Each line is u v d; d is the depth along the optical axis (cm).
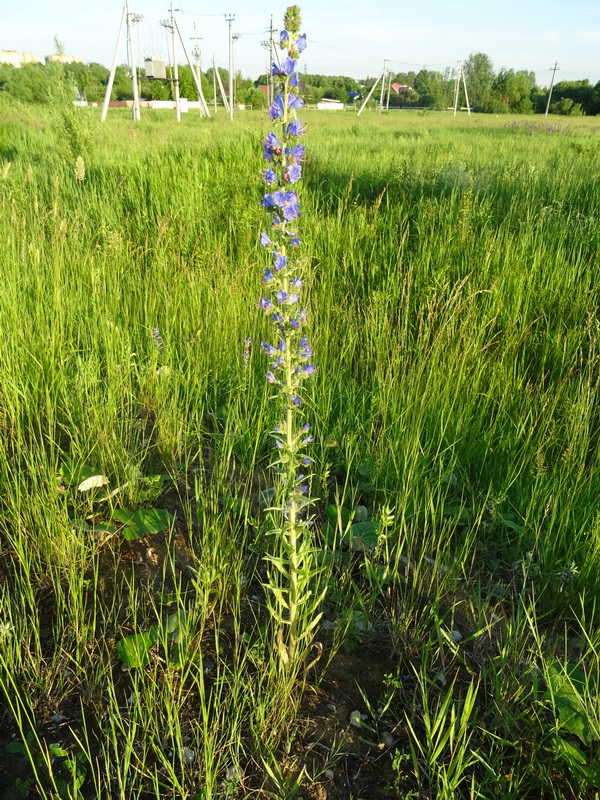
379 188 835
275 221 206
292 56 194
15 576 248
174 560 285
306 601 247
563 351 425
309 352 218
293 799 198
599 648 247
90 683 221
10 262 487
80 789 194
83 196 762
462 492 344
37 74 4388
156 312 495
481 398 397
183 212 693
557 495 307
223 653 243
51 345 397
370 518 325
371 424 376
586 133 2436
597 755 203
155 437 376
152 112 3825
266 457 369
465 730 206
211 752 192
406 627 254
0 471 310
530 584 291
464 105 11981
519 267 529
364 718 226
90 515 290
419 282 530
